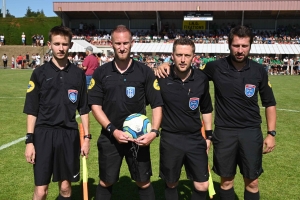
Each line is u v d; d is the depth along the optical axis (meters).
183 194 4.27
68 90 3.19
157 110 3.23
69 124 3.21
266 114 3.47
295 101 12.38
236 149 3.39
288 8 35.25
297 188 4.45
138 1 38.03
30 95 3.16
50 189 4.40
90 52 10.99
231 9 36.56
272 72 29.72
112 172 3.32
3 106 10.27
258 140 3.36
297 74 29.23
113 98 3.21
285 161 5.51
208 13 37.69
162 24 41.69
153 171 5.07
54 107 3.16
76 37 38.69
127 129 3.14
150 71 3.29
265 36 38.09
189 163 3.38
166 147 3.38
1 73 24.39
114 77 3.20
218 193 4.32
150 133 3.13
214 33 39.53
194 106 3.32
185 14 38.41
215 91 3.48
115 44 3.10
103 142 3.31
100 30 42.44
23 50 38.62
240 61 3.23
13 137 6.72
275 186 4.51
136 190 4.38
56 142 3.16
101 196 3.43
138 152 3.26
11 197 4.08
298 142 6.66
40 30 48.62
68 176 3.22
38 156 3.13
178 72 3.32
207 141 3.59
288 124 8.32
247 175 3.37
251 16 39.25
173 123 3.35
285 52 32.28
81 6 39.09
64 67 3.21
